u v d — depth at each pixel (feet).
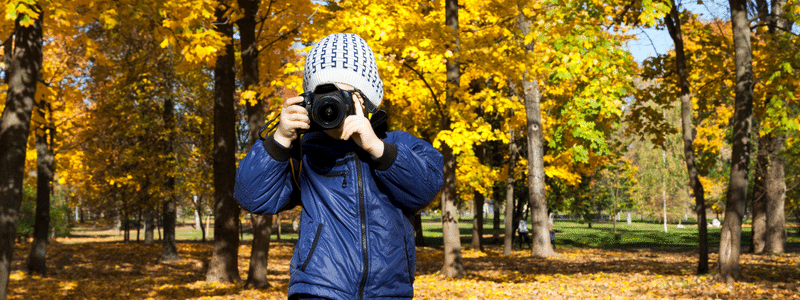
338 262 5.40
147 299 33.32
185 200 94.53
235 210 41.16
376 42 29.07
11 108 20.76
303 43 33.32
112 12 20.49
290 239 116.67
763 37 33.47
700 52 39.88
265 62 37.42
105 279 44.83
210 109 64.90
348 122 5.17
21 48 21.02
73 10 20.99
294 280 5.50
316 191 5.73
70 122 51.03
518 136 70.49
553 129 59.62
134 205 67.56
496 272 44.06
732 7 32.60
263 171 5.53
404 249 5.74
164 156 60.03
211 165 67.97
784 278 33.53
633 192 147.64
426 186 5.64
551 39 30.22
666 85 42.91
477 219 73.72
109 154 62.95
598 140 52.47
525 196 90.12
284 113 5.37
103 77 56.90
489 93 32.35
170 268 54.90
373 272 5.40
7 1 17.66
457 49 32.01
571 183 60.85
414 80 35.70
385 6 30.89
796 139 37.42
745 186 32.07
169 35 21.95
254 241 36.32
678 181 140.46
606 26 35.12
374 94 5.85
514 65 33.04
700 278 33.99
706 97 43.24
